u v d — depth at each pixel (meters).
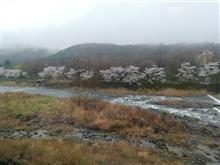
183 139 30.22
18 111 40.34
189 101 67.25
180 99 71.81
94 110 40.19
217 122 42.53
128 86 105.50
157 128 33.56
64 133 30.73
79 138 28.45
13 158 16.48
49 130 31.95
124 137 29.95
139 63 154.50
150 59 169.00
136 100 71.06
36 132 30.91
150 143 28.05
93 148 23.03
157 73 110.19
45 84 127.31
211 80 106.00
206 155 25.80
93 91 101.38
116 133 31.55
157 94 90.69
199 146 28.39
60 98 53.00
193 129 35.25
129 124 33.84
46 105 44.50
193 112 52.50
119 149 23.91
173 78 112.38
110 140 28.12
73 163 17.39
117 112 38.91
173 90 94.94
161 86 102.62
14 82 146.25
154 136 30.53
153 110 45.94
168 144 28.27
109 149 23.44
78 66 169.88
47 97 53.72
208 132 34.66
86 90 104.31
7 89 114.56
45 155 18.14
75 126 33.78
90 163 17.83
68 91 102.44
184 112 52.06
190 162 23.30
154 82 106.88
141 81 108.62
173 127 34.75
